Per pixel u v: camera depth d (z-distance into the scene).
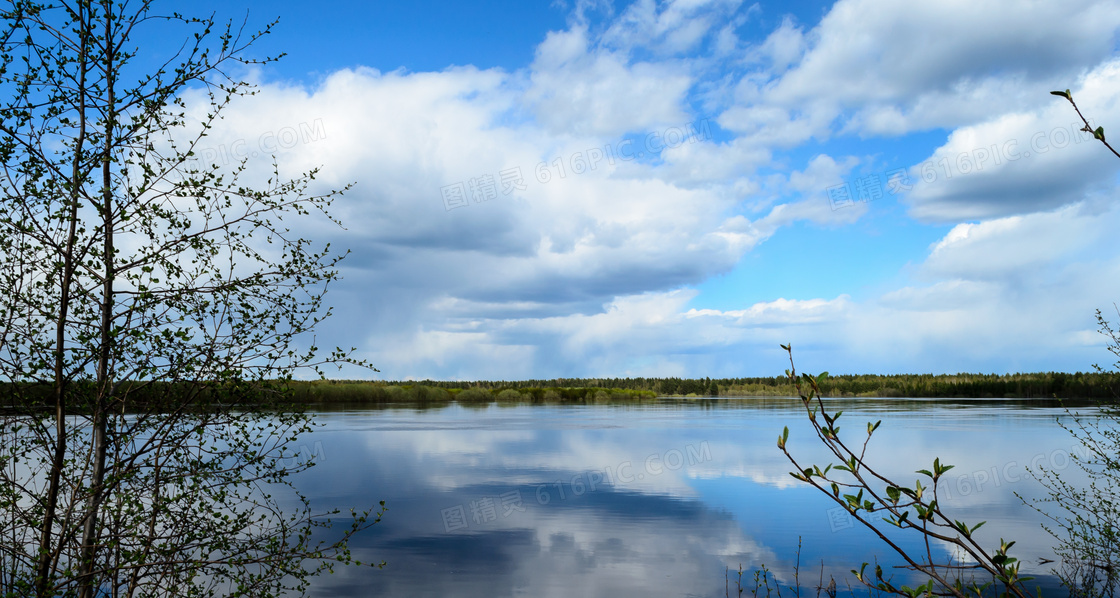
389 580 9.38
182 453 5.04
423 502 15.18
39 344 4.58
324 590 8.78
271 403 5.26
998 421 39.09
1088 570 7.89
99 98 4.89
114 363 4.80
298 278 5.23
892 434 31.12
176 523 5.07
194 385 4.98
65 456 5.19
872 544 11.47
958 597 2.14
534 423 40.19
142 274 4.96
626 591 9.10
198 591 5.30
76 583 4.86
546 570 10.02
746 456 23.53
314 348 5.25
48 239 4.65
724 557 10.74
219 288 4.97
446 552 10.93
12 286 4.57
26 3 4.62
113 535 4.91
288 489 16.09
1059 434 30.20
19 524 4.67
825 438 2.18
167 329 4.93
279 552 5.43
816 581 9.31
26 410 4.71
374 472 19.58
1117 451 7.73
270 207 5.19
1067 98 2.01
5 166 4.57
